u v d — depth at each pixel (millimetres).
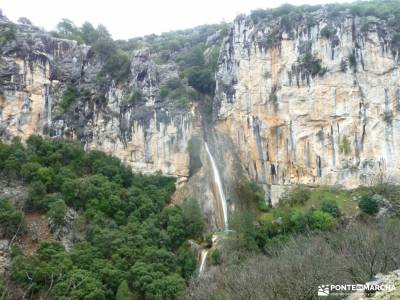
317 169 75125
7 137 71438
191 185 74062
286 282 39719
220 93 82500
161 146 76438
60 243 54781
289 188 75875
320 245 49781
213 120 83125
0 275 48781
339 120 75438
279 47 79750
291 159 76500
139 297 49344
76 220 58781
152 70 80812
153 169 75625
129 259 53750
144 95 78750
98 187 64438
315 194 73062
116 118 77562
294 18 80312
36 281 47438
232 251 57625
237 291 41125
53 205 58656
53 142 71812
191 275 54906
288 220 63625
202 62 94688
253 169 78250
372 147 73312
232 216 68875
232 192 74562
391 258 43375
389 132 72938
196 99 83688
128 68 81312
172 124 77562
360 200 66812
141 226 60844
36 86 75688
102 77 80438
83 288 46312
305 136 76375
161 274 51719
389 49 75312
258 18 83000
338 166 74125
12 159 64812
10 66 74312
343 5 84125
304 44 78562
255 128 78938
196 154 77250
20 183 63062
